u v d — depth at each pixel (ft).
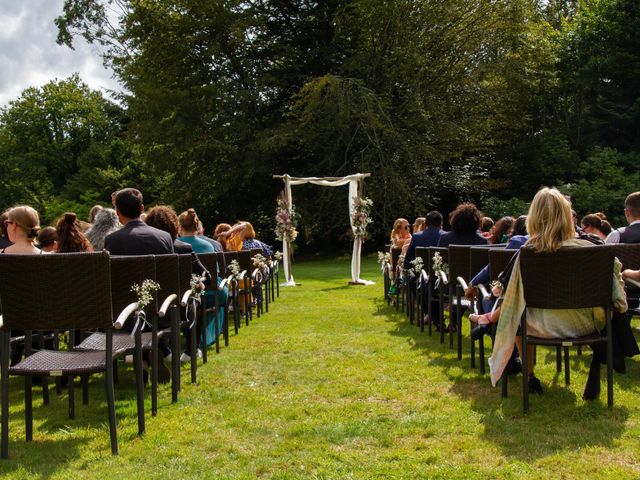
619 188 76.64
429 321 22.88
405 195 76.74
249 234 33.86
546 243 12.52
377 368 17.52
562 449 10.71
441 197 92.43
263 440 11.76
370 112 72.84
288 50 82.43
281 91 87.20
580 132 94.43
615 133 92.79
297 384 15.99
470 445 11.02
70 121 153.58
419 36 81.97
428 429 11.93
